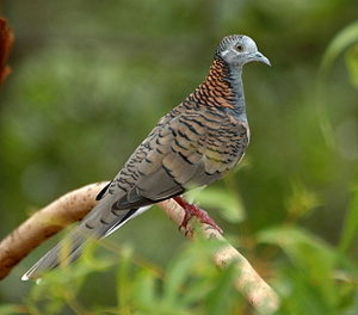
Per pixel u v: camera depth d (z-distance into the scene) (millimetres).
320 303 4078
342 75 13945
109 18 15102
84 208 7074
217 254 4695
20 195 14344
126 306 4781
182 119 7938
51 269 6094
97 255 9562
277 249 6520
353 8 13781
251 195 13578
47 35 14859
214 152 7809
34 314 5426
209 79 8297
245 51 8273
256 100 14039
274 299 4406
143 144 7730
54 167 14469
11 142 14469
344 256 4293
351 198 4441
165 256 13695
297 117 14078
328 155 14000
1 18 7148
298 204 5973
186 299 4414
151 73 14430
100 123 14383
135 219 13906
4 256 6973
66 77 14625
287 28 14078
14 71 14656
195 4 13898
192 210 7449
